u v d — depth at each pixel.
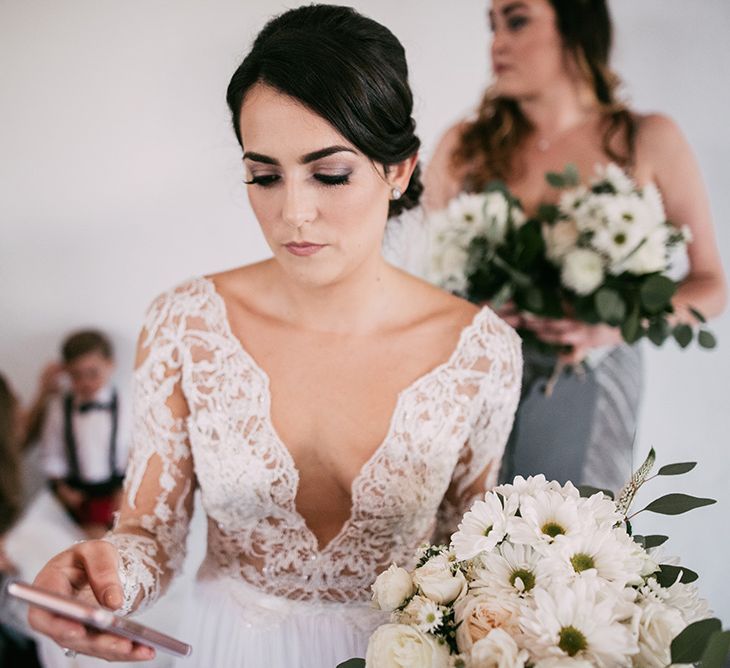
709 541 2.54
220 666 1.39
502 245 2.19
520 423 2.28
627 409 2.37
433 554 1.02
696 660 0.80
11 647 2.25
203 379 1.36
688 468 1.00
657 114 2.44
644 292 2.07
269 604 1.39
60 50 2.53
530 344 2.25
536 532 0.90
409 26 2.45
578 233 2.14
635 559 0.90
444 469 1.40
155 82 2.55
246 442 1.34
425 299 1.46
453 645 0.89
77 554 1.10
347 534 1.38
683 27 2.42
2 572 2.46
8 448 2.56
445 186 2.50
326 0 2.47
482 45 2.44
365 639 1.39
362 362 1.39
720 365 2.47
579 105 2.43
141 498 1.37
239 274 1.46
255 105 1.14
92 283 2.62
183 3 2.51
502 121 2.46
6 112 2.55
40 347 2.61
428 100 2.47
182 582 2.17
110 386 2.62
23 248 2.61
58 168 2.58
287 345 1.38
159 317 1.40
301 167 1.15
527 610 0.83
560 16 2.39
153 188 2.60
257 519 1.37
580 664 0.77
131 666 2.22
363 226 1.21
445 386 1.39
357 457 1.36
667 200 2.48
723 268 2.49
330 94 1.11
